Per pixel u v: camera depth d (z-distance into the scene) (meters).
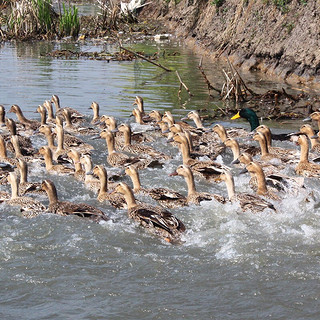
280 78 33.34
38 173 18.70
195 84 31.75
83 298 11.45
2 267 12.38
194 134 22.06
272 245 13.31
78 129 23.33
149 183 17.58
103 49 43.53
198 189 17.22
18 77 32.53
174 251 13.11
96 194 17.05
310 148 21.95
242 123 24.89
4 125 23.95
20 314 10.94
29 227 14.09
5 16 54.41
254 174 17.34
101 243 13.39
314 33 32.59
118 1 65.31
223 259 12.76
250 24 38.56
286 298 11.44
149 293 11.59
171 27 53.25
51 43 46.41
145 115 24.97
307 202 15.88
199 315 10.95
